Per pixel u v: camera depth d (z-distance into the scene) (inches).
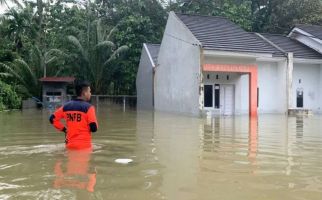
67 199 181.8
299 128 606.9
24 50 1419.8
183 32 1065.5
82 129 330.3
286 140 434.6
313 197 192.4
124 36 1475.1
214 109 1085.8
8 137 434.9
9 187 203.9
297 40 1277.1
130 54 1509.6
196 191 200.1
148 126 608.4
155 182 218.1
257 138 454.0
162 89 1228.5
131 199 183.6
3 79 1277.1
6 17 1412.4
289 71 1111.6
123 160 283.1
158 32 1582.2
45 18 1518.2
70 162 273.4
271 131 549.0
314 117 938.7
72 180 220.1
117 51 1390.3
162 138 439.2
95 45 1401.3
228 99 1103.6
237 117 925.8
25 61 1379.2
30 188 201.6
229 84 1101.7
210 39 1008.9
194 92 1001.5
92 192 194.5
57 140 406.0
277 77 1160.8
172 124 661.9
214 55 1005.8
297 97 1194.6
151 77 1332.4
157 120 759.1
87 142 332.2
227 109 1101.7
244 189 205.6
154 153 323.6
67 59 1407.5
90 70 1429.6
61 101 1256.8
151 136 459.5
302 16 1571.1
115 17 1611.7
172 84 1144.8
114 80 1521.9
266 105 1154.0
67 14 1551.4
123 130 531.8
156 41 1545.3
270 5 1621.6
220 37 1035.3
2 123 641.6
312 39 1206.9
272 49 1114.1
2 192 194.2
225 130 560.1
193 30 1043.3
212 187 209.0
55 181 217.0
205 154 322.3
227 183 218.5
